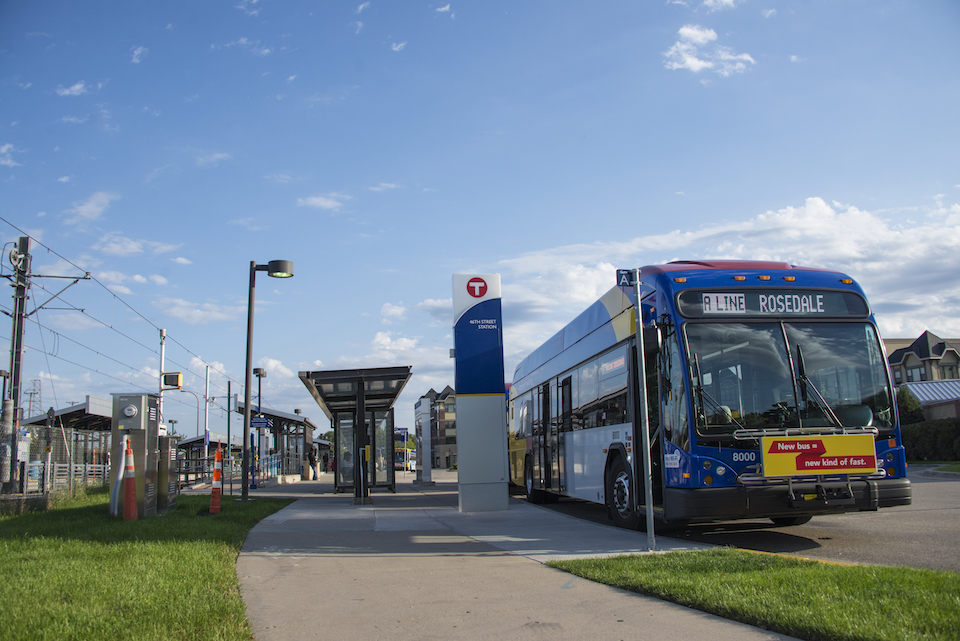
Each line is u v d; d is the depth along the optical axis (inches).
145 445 498.6
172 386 903.7
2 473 643.5
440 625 214.7
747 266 426.6
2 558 307.6
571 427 592.7
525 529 470.9
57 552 325.7
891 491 366.6
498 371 623.8
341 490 970.7
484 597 252.4
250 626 211.3
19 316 745.6
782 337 383.9
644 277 430.9
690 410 366.6
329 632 208.2
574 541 402.6
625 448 457.1
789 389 375.2
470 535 439.8
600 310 516.7
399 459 3085.6
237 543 389.7
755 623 204.1
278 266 756.0
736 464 362.6
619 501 473.1
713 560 296.5
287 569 316.5
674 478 378.3
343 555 358.6
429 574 301.1
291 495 895.7
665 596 240.2
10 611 209.6
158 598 231.0
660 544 382.6
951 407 1964.8
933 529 425.4
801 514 368.5
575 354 584.4
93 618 202.5
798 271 405.4
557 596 251.0
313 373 744.3
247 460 724.7
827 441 363.9
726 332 382.0
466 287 630.5
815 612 201.8
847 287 400.8
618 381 470.0
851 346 387.5
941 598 209.0
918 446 1754.4
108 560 303.7
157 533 402.9
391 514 585.3
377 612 232.2
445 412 4399.6
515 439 853.8
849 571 259.6
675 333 384.2
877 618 191.5
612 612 225.0
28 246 756.6
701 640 191.8
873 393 381.7
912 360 3139.8
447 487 1136.2
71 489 650.8
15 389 729.0
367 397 888.9
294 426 1636.3
